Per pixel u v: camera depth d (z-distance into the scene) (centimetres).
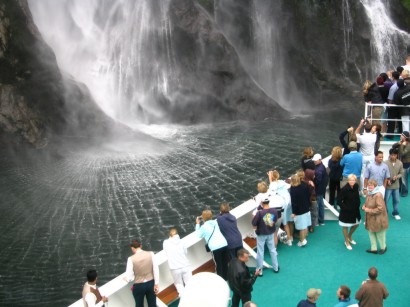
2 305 1340
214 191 2105
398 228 1175
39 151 2591
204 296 727
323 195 1180
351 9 4156
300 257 1065
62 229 1773
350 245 1100
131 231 1753
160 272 939
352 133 1236
